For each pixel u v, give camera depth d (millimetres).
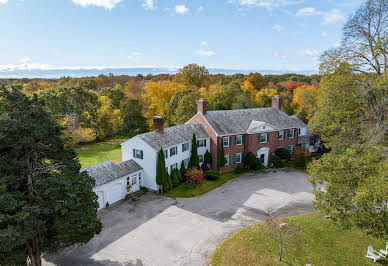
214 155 36031
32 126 13477
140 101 69375
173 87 62094
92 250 18453
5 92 13914
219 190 29922
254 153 37719
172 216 23609
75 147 51312
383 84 23484
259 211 24469
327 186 16828
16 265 12773
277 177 34156
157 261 17234
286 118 42344
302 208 25047
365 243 18453
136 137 29719
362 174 15656
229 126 36844
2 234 11109
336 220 16344
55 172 15078
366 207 13961
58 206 13648
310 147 45219
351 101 26984
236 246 18547
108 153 46719
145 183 30203
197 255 17844
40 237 14344
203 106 36938
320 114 29406
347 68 26734
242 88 79062
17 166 13453
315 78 111250
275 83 120250
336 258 16812
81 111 54906
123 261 17234
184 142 33219
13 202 12516
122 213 24266
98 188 24359
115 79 132625
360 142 26281
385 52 24562
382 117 25062
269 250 17875
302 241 18797
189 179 31031
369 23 25906
